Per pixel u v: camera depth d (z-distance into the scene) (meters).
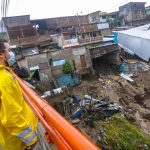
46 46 37.50
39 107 2.11
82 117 20.39
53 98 24.50
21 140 2.21
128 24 53.41
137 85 28.94
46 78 28.39
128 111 22.58
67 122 1.48
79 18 46.00
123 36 38.84
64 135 1.33
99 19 49.25
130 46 37.66
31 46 36.31
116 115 20.64
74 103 23.38
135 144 16.12
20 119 2.16
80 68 30.75
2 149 2.40
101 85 28.55
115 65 34.31
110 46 33.12
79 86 28.19
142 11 54.66
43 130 2.32
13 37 36.22
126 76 31.39
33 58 27.78
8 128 2.18
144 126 19.88
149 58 34.75
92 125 18.88
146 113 22.50
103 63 36.12
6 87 2.17
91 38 37.84
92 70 31.55
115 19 54.50
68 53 29.94
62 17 44.22
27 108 2.44
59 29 43.94
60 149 1.41
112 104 23.02
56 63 29.25
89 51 31.36
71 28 42.06
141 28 40.41
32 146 2.22
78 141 1.16
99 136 17.48
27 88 3.09
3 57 2.50
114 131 17.67
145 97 26.30
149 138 17.31
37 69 28.11
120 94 26.42
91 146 1.07
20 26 36.44
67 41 36.16
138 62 34.81
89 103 22.75
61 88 26.34
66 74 29.50
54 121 1.58
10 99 2.15
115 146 16.12
